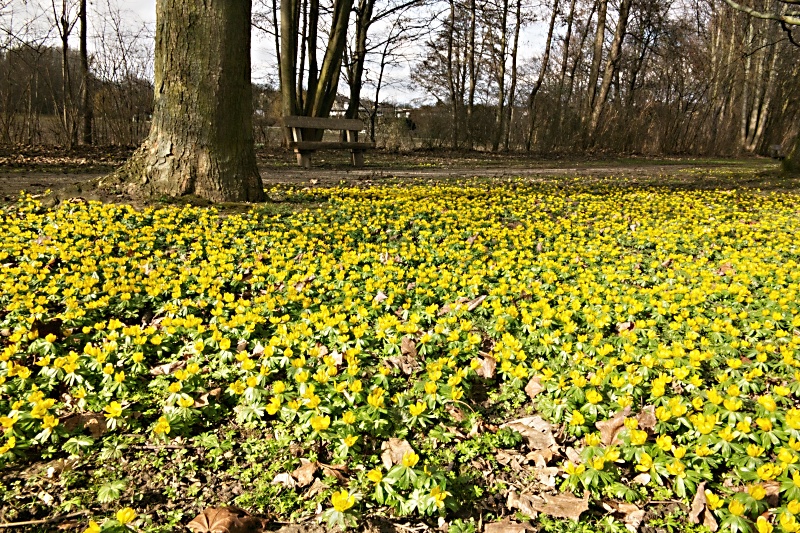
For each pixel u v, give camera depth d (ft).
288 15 59.72
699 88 114.83
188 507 8.02
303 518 7.90
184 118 24.88
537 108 97.45
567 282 17.76
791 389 10.85
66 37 50.67
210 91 24.86
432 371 11.11
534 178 47.39
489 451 9.50
